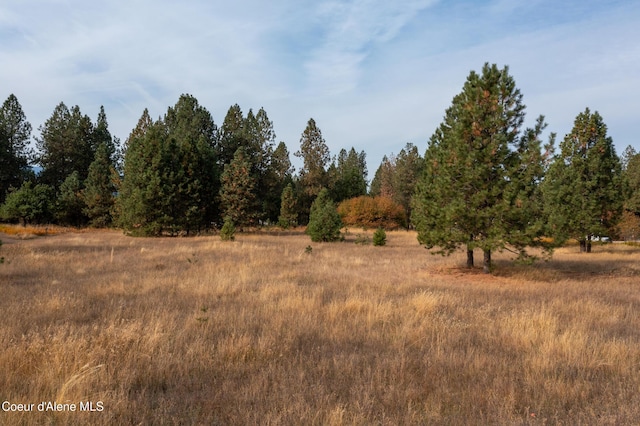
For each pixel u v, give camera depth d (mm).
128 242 28156
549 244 14805
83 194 49438
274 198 61375
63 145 60656
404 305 9453
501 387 4941
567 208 25625
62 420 3828
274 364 5605
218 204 44469
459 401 4605
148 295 10484
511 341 6918
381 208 52875
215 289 11312
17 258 17094
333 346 6559
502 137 14609
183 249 22578
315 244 29703
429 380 5230
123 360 5562
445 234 15414
